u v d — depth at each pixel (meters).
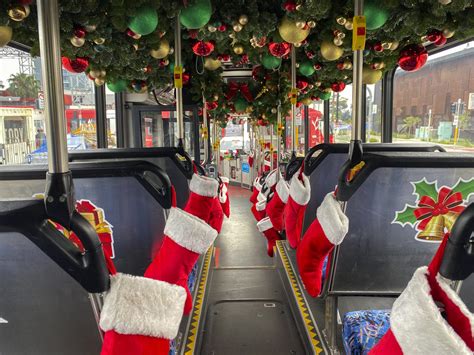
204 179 2.41
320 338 2.62
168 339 0.89
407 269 1.90
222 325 2.96
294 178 2.39
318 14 2.45
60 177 0.82
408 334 0.71
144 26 2.34
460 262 0.68
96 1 2.22
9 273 1.10
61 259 0.82
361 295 2.00
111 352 0.83
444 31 2.52
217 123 7.69
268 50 3.57
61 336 1.21
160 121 5.45
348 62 3.42
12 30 2.35
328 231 1.56
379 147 2.64
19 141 2.77
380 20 2.24
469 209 0.68
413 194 1.66
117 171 1.58
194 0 2.30
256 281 3.88
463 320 0.68
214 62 3.93
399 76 4.06
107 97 4.52
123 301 0.82
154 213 1.73
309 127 6.27
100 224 1.73
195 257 1.17
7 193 1.61
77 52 2.83
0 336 1.21
